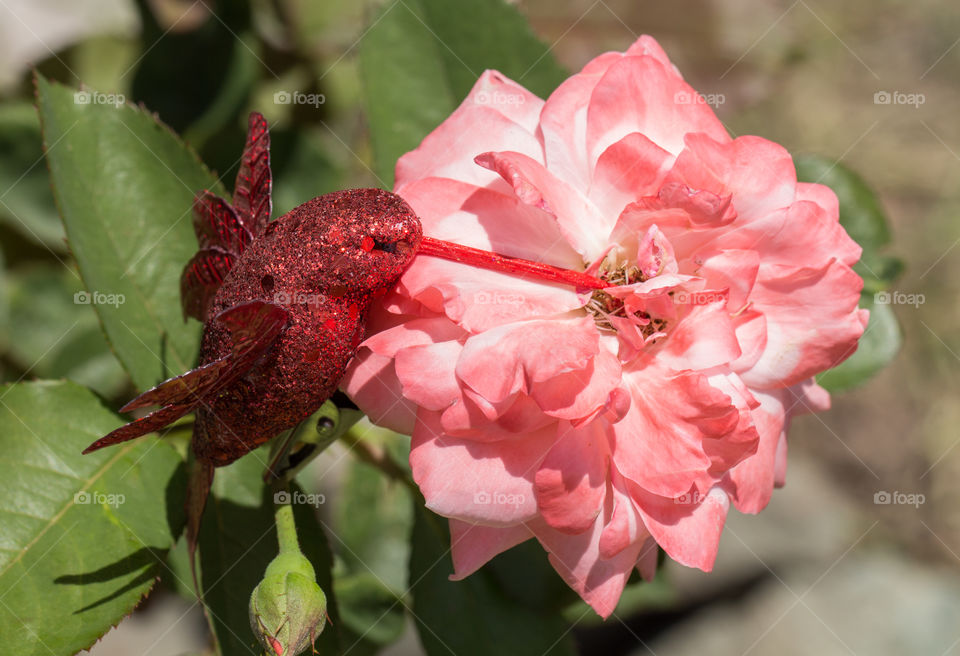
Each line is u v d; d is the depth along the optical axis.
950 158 0.97
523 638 0.38
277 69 0.53
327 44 0.52
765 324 0.33
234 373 0.30
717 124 0.33
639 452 0.32
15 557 0.34
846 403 0.92
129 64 0.53
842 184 0.42
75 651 0.34
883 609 0.75
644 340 0.33
